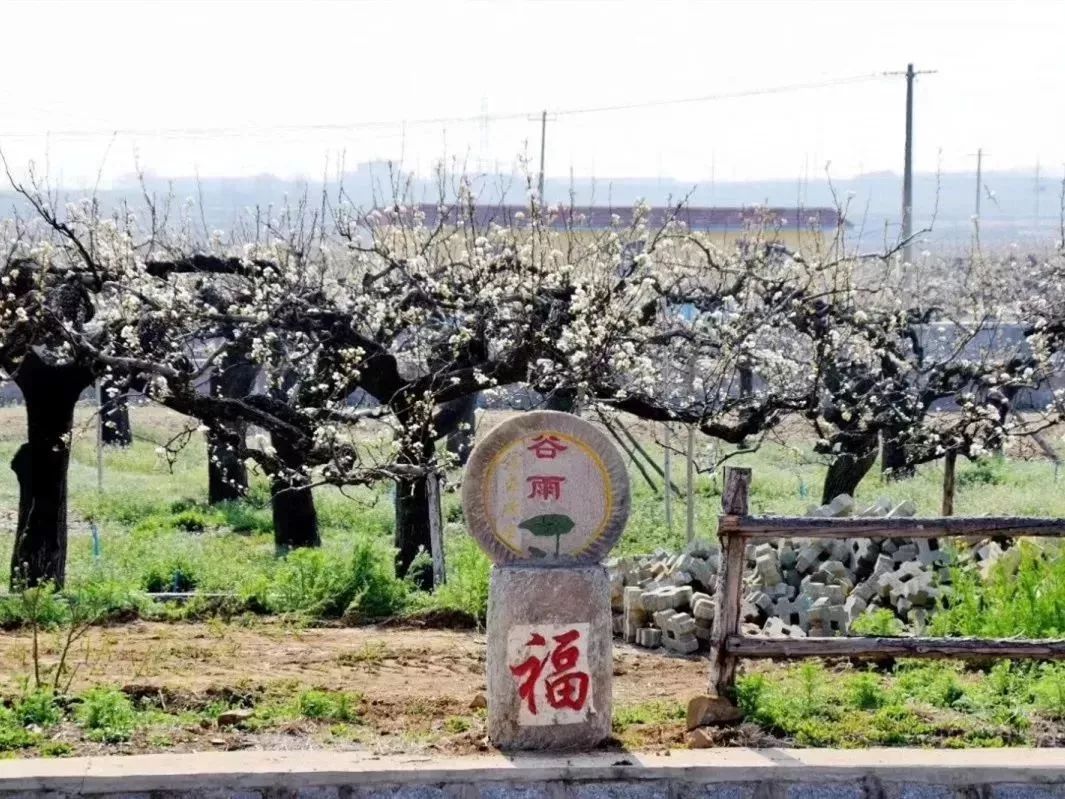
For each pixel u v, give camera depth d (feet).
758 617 39.99
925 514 68.74
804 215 124.36
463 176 65.72
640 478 85.10
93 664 34.40
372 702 29.71
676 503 75.51
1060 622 32.24
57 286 50.80
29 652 36.27
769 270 66.13
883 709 27.89
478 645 39.22
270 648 38.11
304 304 52.01
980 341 82.58
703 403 54.80
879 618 34.63
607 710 25.48
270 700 29.84
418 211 62.90
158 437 112.06
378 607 44.50
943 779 24.40
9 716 26.78
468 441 60.75
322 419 50.93
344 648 38.42
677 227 63.67
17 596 44.78
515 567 25.40
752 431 55.67
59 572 52.21
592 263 56.54
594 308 50.34
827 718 27.40
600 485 25.63
